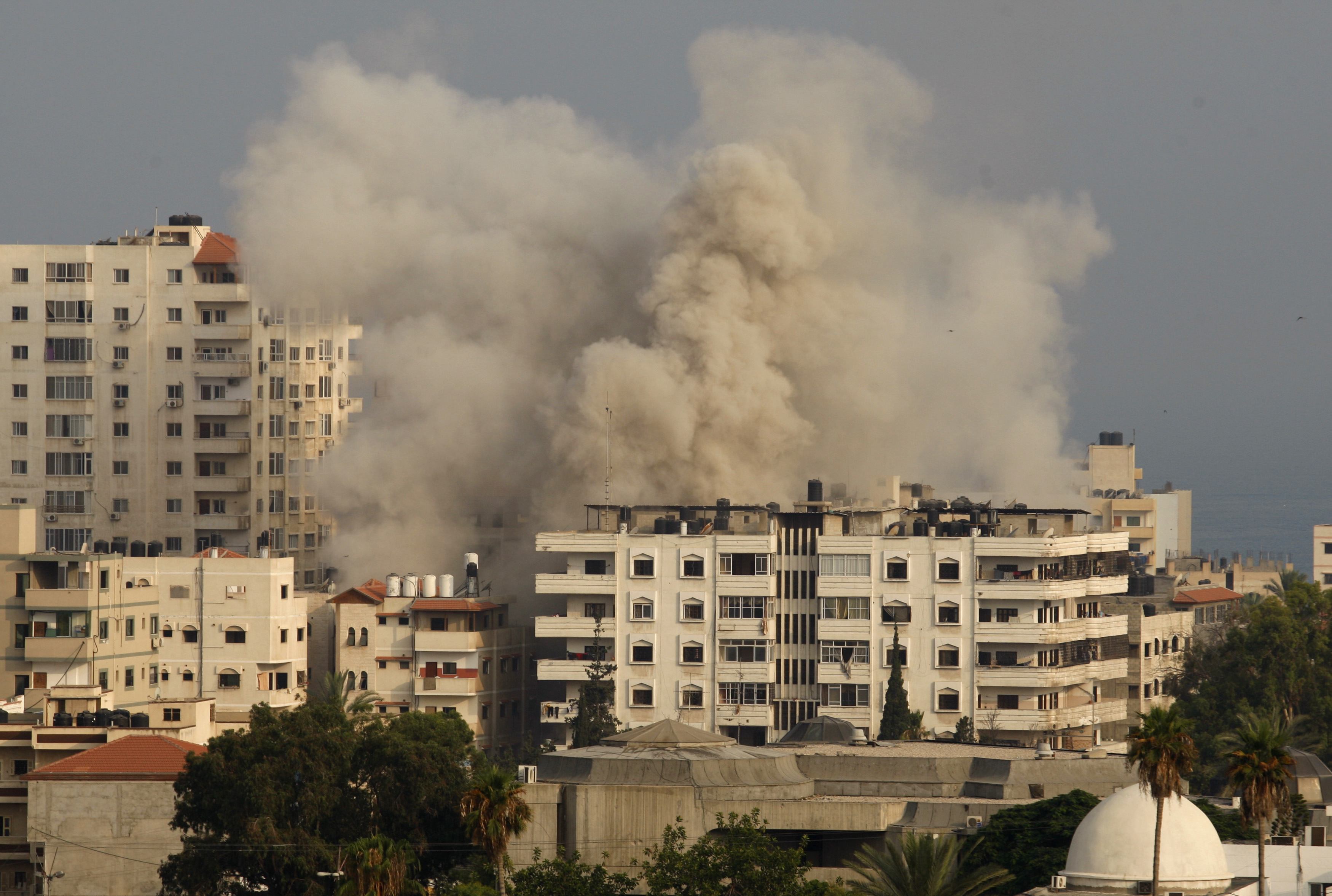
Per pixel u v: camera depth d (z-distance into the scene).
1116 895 191.50
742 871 196.00
